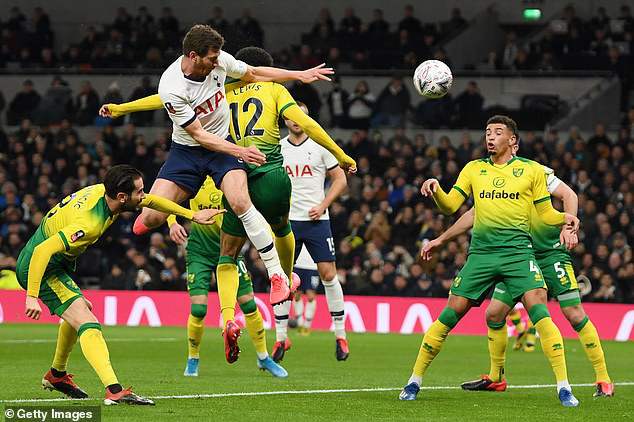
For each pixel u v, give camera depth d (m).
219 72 22.28
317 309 53.09
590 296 50.50
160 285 55.88
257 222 22.59
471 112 70.38
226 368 30.06
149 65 74.06
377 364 32.66
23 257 19.69
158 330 50.62
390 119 70.56
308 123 23.47
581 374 29.92
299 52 76.94
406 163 62.84
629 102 72.38
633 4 78.06
